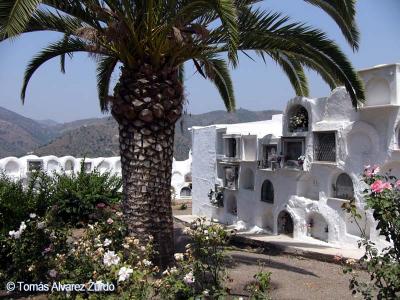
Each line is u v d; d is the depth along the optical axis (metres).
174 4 6.20
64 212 10.28
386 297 4.05
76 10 6.52
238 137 12.71
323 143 9.60
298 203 10.29
